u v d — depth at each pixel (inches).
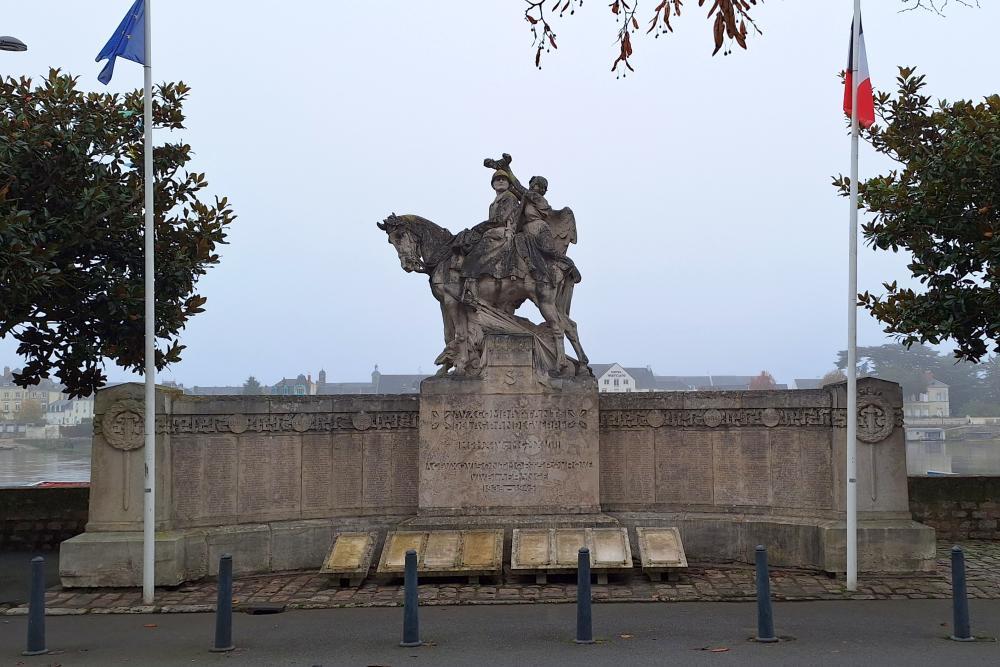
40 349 727.7
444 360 653.3
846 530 564.1
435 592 540.1
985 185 613.0
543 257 661.9
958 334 639.8
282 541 614.5
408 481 645.3
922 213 634.8
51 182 655.1
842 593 527.5
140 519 575.2
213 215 725.9
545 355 652.1
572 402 631.2
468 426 628.7
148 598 528.7
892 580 561.0
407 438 647.8
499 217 663.1
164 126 743.7
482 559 561.0
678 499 643.5
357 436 645.9
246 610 505.0
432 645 421.4
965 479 752.3
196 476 607.5
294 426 636.1
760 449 630.5
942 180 625.0
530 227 668.1
